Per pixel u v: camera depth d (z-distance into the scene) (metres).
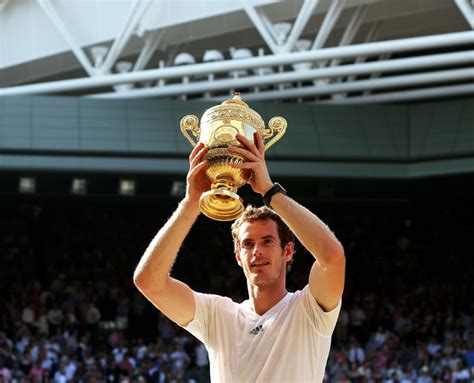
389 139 42.69
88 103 41.06
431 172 42.34
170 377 35.69
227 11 37.78
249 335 6.92
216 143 6.80
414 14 40.50
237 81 37.75
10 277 47.50
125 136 40.59
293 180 43.41
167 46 41.22
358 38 42.88
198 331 7.09
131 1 38.69
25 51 41.28
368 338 44.16
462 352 37.69
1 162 40.03
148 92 40.28
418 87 50.53
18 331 38.22
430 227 52.78
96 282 46.47
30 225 50.97
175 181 42.56
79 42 39.62
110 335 41.84
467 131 42.19
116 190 43.94
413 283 50.09
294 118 42.31
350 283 49.69
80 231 51.41
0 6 41.53
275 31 37.94
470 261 51.59
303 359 6.79
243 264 7.07
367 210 52.91
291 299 6.98
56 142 40.06
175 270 49.19
